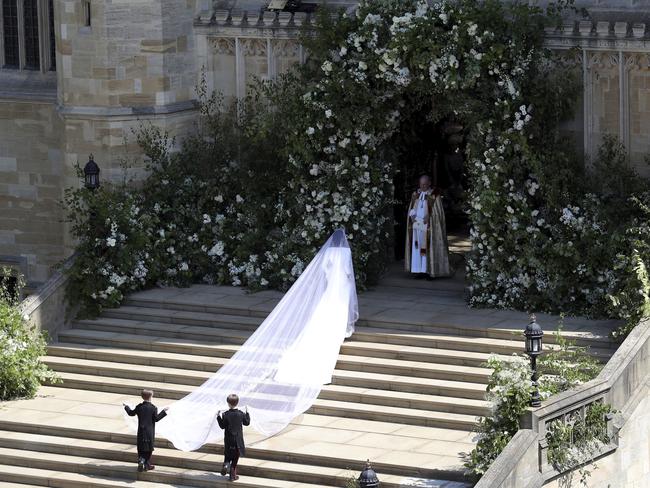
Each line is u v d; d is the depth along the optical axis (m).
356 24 32.94
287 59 35.06
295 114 33.34
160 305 33.56
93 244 33.91
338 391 29.86
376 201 33.75
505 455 25.72
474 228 32.22
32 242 38.97
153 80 35.16
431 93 32.62
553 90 31.75
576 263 31.31
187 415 29.03
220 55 35.94
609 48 31.58
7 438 29.67
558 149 31.98
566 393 27.06
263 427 28.66
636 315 29.66
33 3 38.09
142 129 35.25
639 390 28.89
